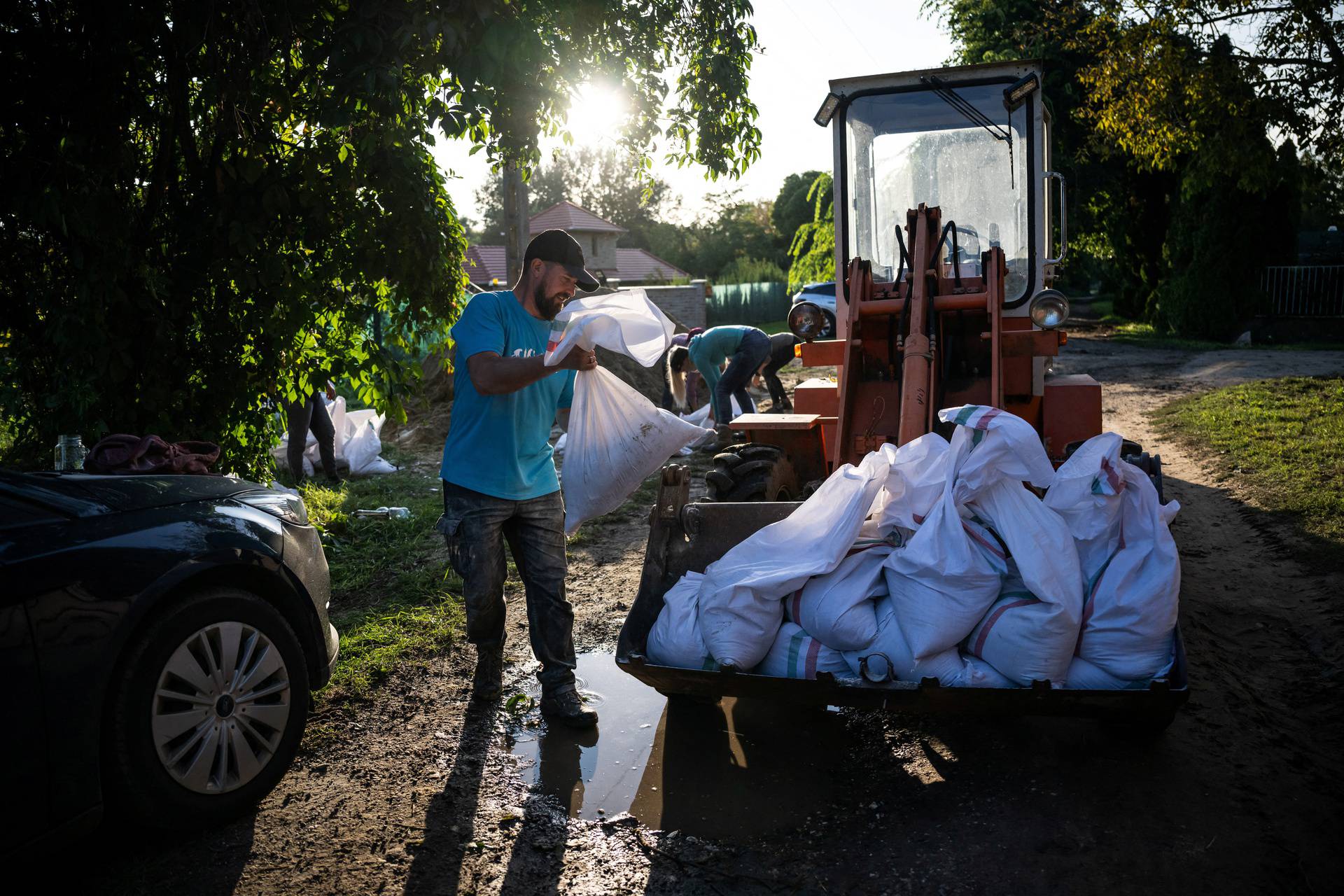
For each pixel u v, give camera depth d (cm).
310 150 473
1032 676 289
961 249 520
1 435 632
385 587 529
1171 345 1883
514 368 316
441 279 520
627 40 507
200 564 279
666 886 255
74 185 414
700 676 314
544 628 357
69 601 243
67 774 239
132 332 455
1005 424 306
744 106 548
